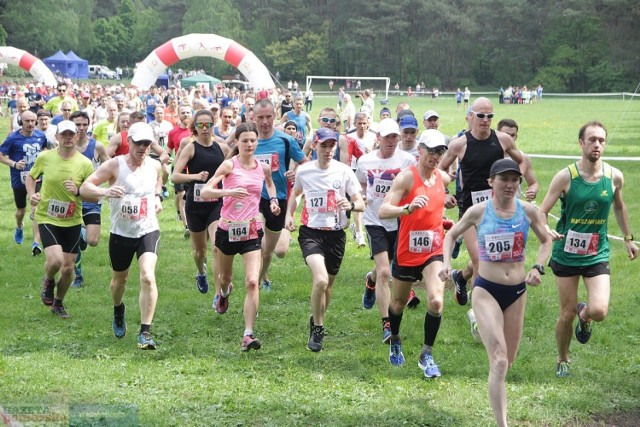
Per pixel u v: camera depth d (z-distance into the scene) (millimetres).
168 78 64562
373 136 11039
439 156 6602
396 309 6973
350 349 7531
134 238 7492
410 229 6695
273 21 103562
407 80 99688
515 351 5988
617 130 35344
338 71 102125
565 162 23375
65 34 94062
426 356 6750
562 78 88625
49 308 8844
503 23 94250
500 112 54438
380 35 98875
